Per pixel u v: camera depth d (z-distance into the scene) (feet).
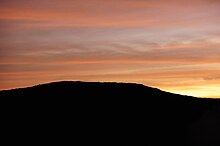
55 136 91.56
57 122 99.19
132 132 97.71
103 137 93.45
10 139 87.92
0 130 92.07
